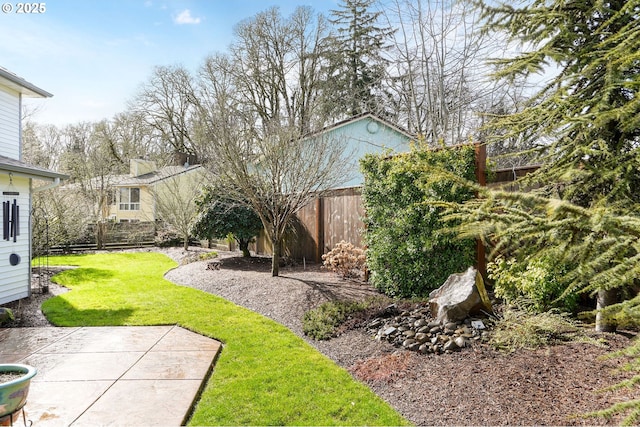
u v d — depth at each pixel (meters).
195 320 5.71
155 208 19.61
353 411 3.12
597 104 2.83
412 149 6.08
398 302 5.83
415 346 4.15
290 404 3.24
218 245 14.65
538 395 2.96
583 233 1.79
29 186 7.66
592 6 3.19
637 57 2.42
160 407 3.25
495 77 3.60
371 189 6.65
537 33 3.44
